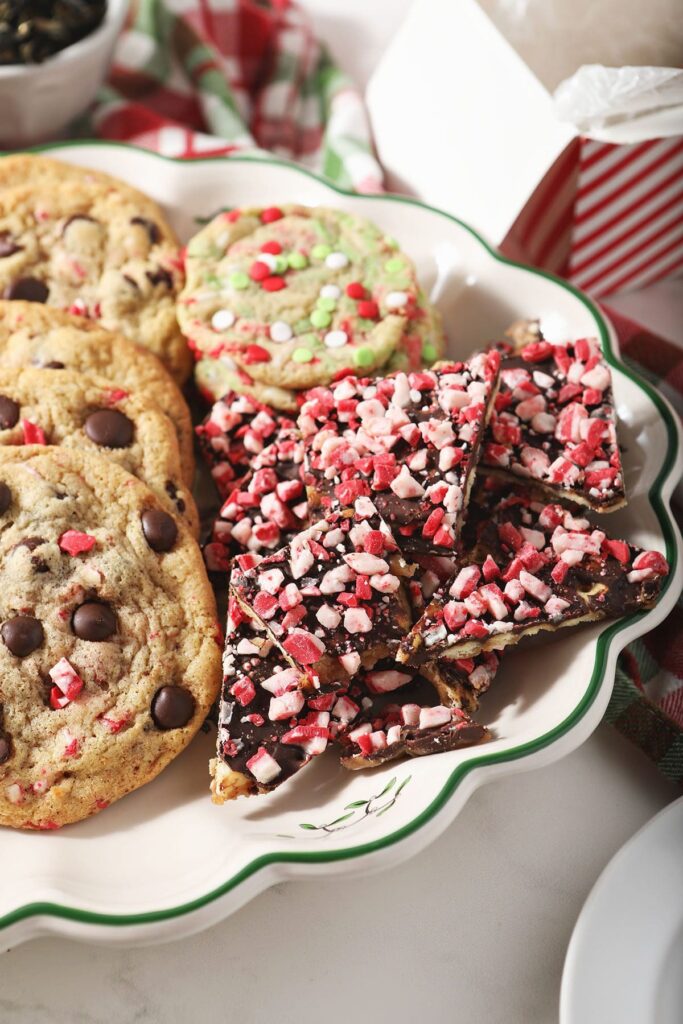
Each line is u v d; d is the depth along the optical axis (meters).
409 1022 0.46
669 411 0.53
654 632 0.52
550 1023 0.46
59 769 0.47
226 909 0.44
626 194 0.59
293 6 0.69
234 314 0.55
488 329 0.58
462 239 0.58
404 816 0.45
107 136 0.65
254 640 0.49
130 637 0.49
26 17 0.61
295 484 0.52
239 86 0.68
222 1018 0.46
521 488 0.53
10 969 0.46
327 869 0.44
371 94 0.66
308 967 0.46
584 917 0.46
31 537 0.49
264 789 0.47
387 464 0.50
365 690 0.50
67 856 0.46
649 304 0.63
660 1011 0.45
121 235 0.58
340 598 0.48
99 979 0.46
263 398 0.55
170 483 0.52
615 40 0.55
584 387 0.53
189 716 0.49
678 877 0.46
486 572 0.49
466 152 0.60
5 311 0.55
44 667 0.48
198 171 0.59
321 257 0.57
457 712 0.48
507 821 0.49
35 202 0.58
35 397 0.52
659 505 0.52
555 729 0.46
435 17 0.61
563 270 0.62
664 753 0.50
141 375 0.55
